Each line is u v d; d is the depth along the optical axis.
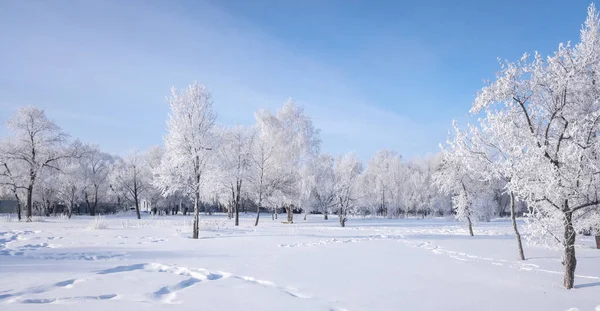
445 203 58.50
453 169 22.47
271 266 10.20
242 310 6.05
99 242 16.00
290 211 39.31
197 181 19.80
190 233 21.16
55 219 38.88
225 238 18.67
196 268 9.70
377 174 68.38
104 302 6.24
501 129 10.40
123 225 27.86
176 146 20.03
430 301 6.93
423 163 78.19
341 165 42.19
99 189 59.16
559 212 8.78
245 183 38.31
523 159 9.13
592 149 8.76
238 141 35.88
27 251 12.97
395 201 63.56
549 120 9.79
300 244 16.20
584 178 8.88
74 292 6.88
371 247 15.43
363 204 44.50
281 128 39.56
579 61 9.21
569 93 9.45
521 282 8.86
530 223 9.34
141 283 7.71
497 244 16.98
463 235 22.84
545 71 9.70
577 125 8.71
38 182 36.03
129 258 11.39
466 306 6.66
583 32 9.56
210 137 20.92
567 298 7.39
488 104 10.77
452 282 8.66
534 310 6.52
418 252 14.00
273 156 37.69
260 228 27.39
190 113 20.47
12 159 34.00
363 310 6.29
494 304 6.84
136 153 50.88
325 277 8.89
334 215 61.78
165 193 20.55
